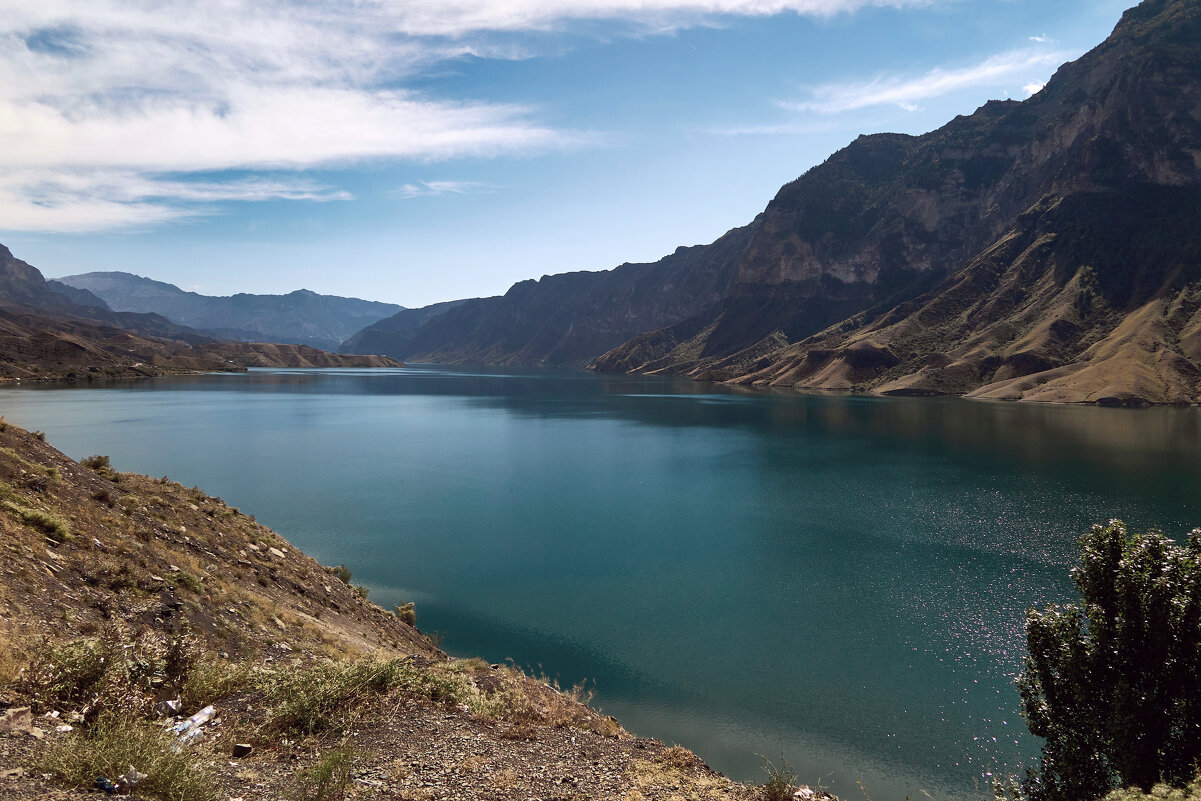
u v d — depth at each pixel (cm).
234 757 888
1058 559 4088
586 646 2834
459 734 1142
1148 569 1066
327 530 4722
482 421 12988
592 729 1416
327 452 8525
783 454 8800
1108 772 1084
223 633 1450
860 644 2869
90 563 1448
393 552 4203
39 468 1808
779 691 2456
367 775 895
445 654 2498
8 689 839
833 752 2073
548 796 941
